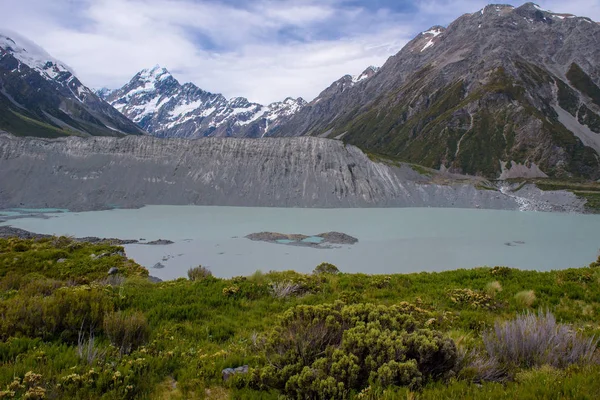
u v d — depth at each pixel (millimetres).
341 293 14102
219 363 7555
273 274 18047
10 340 7688
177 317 11508
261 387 6508
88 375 6320
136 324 8750
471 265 33125
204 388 6695
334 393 5676
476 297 12953
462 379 6305
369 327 7109
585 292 13547
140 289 14961
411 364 6004
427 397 5570
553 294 13719
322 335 7195
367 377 6309
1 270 21422
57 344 7988
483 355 7234
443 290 14688
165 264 31891
